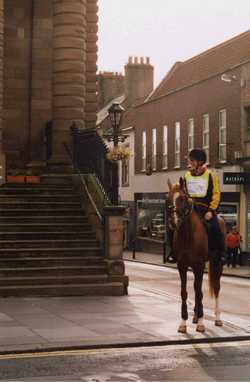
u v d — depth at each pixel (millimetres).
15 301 14758
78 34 21578
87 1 25234
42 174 21266
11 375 8422
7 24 24594
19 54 24734
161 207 47844
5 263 16172
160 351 9992
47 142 23812
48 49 24969
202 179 11406
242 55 40406
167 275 27938
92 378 8266
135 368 8852
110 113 18453
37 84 24812
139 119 52750
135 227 53250
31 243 16938
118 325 11836
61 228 17734
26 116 24750
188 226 11016
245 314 14258
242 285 24000
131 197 54594
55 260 16531
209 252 11633
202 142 40625
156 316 12922
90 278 16250
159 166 48406
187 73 47438
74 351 9930
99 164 18266
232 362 9250
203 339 10703
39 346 9969
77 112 21500
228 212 36688
